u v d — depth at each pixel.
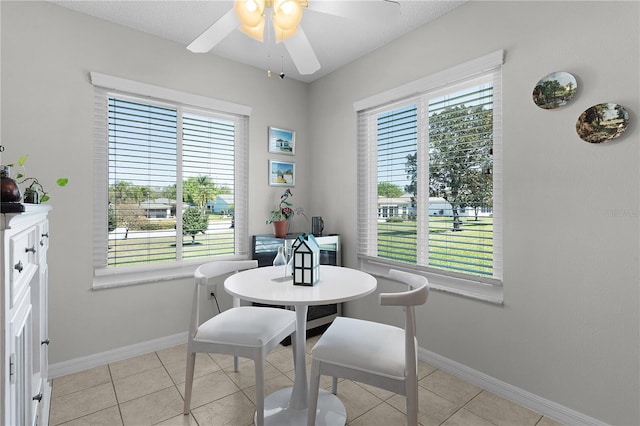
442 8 2.18
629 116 1.48
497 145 2.03
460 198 2.24
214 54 2.82
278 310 1.98
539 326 1.79
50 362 2.13
